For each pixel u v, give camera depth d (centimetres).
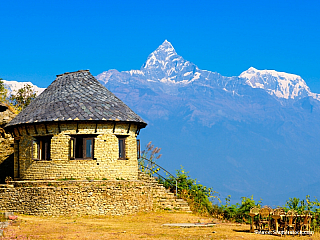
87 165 4450
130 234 3080
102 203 4250
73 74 5081
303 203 3881
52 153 4488
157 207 4775
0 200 4225
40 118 4491
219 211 4475
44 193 4141
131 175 4709
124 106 4841
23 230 3128
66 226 3397
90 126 4481
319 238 3028
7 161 5509
